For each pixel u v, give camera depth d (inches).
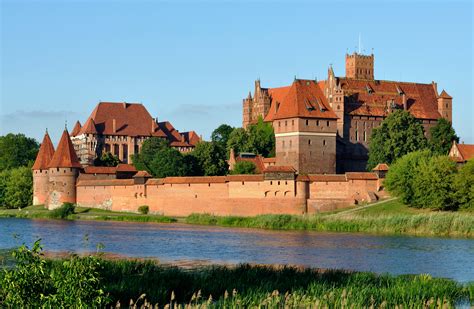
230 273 2608.3
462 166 5457.7
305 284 2433.6
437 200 5128.0
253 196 5693.9
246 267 2770.7
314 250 3700.8
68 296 1605.6
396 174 5383.9
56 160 7066.9
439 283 2454.5
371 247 3816.4
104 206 6707.7
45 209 7037.4
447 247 3804.1
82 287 1620.3
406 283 2443.4
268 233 4618.6
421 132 7101.4
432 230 4503.0
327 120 7106.3
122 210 6520.7
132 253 3612.2
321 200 5600.4
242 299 2116.1
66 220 5989.2
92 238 4323.3
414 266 3171.8
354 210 5428.2
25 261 1721.2
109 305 2170.3
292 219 5059.1
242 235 4483.3
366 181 5679.1
